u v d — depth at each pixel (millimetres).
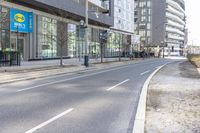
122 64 42594
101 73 25750
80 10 50750
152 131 7074
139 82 18781
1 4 30938
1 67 25625
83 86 16359
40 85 16469
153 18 144375
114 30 78312
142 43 116250
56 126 7746
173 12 164125
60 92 13883
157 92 13781
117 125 7980
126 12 88625
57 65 30938
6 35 33344
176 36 171625
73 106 10500
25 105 10508
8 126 7680
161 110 9562
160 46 141875
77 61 42812
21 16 36469
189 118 8367
